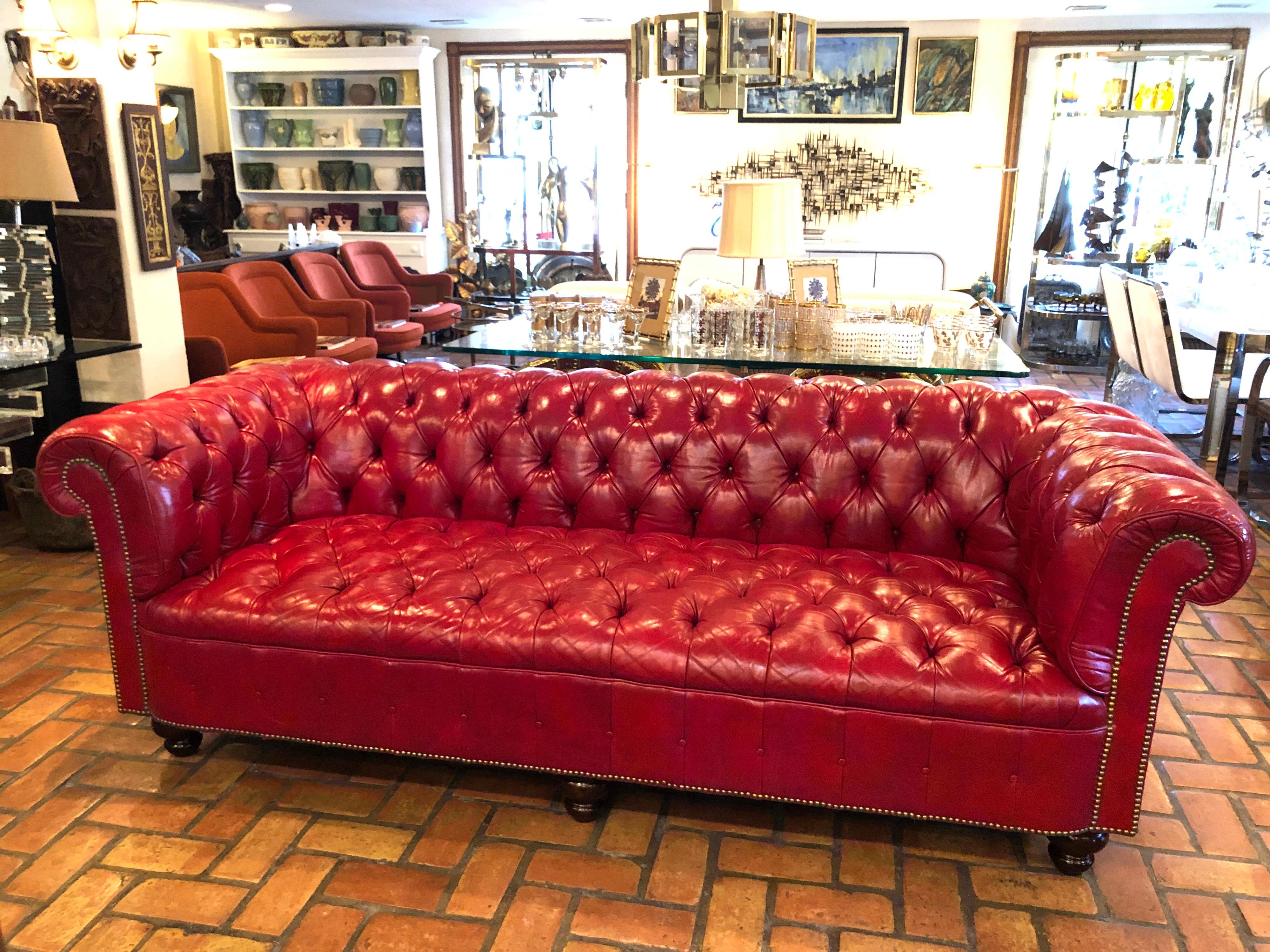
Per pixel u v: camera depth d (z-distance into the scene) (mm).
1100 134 7625
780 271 8312
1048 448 2426
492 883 2045
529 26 8414
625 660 2086
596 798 2225
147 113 4285
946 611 2197
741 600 2229
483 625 2168
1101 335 8000
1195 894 2027
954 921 1945
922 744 1994
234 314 5391
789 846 2168
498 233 9117
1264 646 3109
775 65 3309
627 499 2715
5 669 2910
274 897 2002
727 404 2713
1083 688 1938
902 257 8203
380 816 2266
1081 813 1991
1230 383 4582
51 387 4316
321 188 8820
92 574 3623
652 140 8508
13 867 2086
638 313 4180
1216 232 7098
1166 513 1811
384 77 8500
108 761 2471
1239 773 2434
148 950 1867
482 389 2838
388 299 6863
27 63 4070
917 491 2588
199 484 2457
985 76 7922
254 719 2328
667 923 1935
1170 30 7594
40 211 4203
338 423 2857
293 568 2422
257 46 8555
